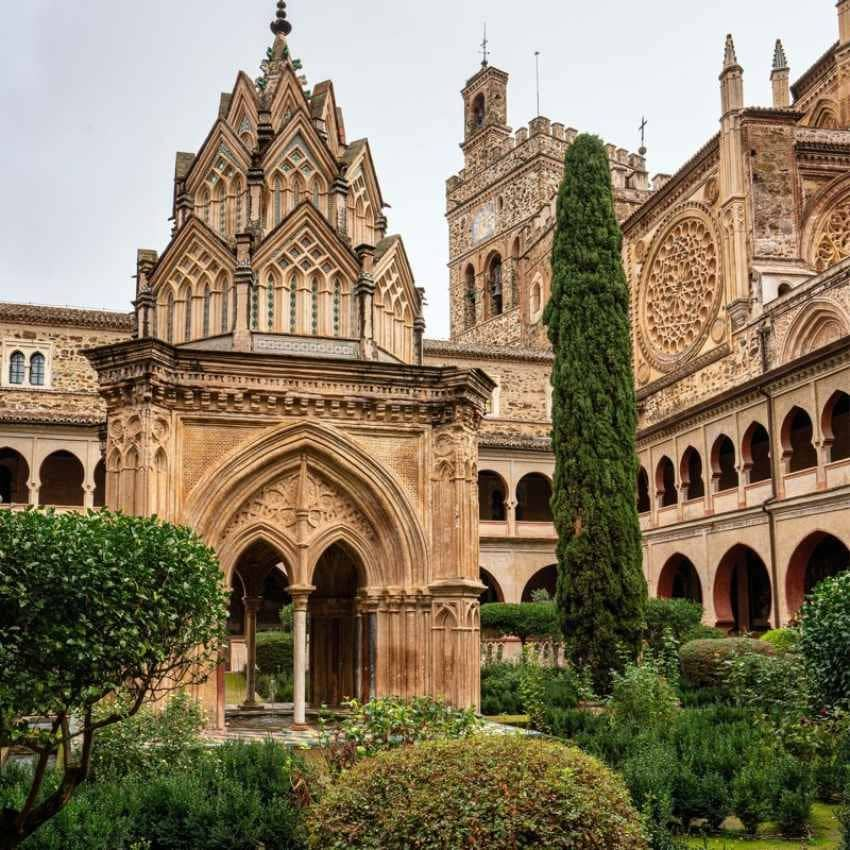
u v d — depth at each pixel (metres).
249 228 24.70
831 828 15.91
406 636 23.38
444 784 10.39
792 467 48.34
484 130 81.75
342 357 24.25
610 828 10.24
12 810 11.05
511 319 75.81
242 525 22.66
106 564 11.16
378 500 23.59
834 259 48.47
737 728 19.59
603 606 29.73
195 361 22.25
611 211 33.59
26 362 47.34
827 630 16.97
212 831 12.97
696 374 51.41
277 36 27.98
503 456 54.94
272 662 39.50
